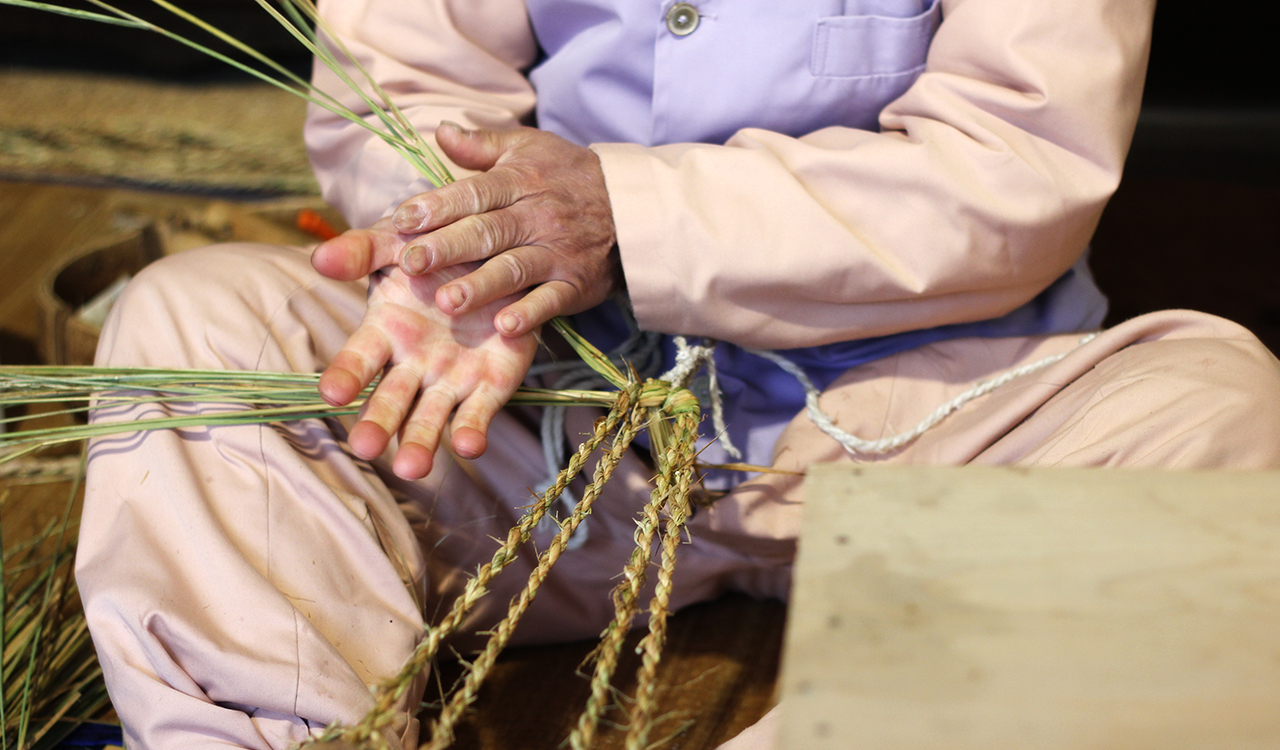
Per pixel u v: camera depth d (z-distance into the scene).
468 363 1.26
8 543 1.54
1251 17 3.07
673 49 1.38
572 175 1.31
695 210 1.30
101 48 3.06
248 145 2.57
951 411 1.37
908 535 1.03
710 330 1.33
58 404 1.69
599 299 1.32
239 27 3.07
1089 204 1.31
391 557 1.28
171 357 1.29
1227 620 0.99
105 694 1.36
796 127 1.41
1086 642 0.97
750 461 1.42
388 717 1.10
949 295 1.34
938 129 1.32
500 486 1.36
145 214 2.15
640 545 1.19
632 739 1.07
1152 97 2.92
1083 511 1.04
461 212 1.25
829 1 1.37
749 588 1.49
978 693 0.93
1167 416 1.22
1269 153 2.65
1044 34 1.31
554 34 1.47
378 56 1.44
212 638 1.19
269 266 1.34
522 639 1.43
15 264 2.02
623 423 1.28
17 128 2.61
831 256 1.30
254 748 1.18
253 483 1.25
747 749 1.15
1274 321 1.95
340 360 1.23
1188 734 0.90
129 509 1.23
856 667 0.95
